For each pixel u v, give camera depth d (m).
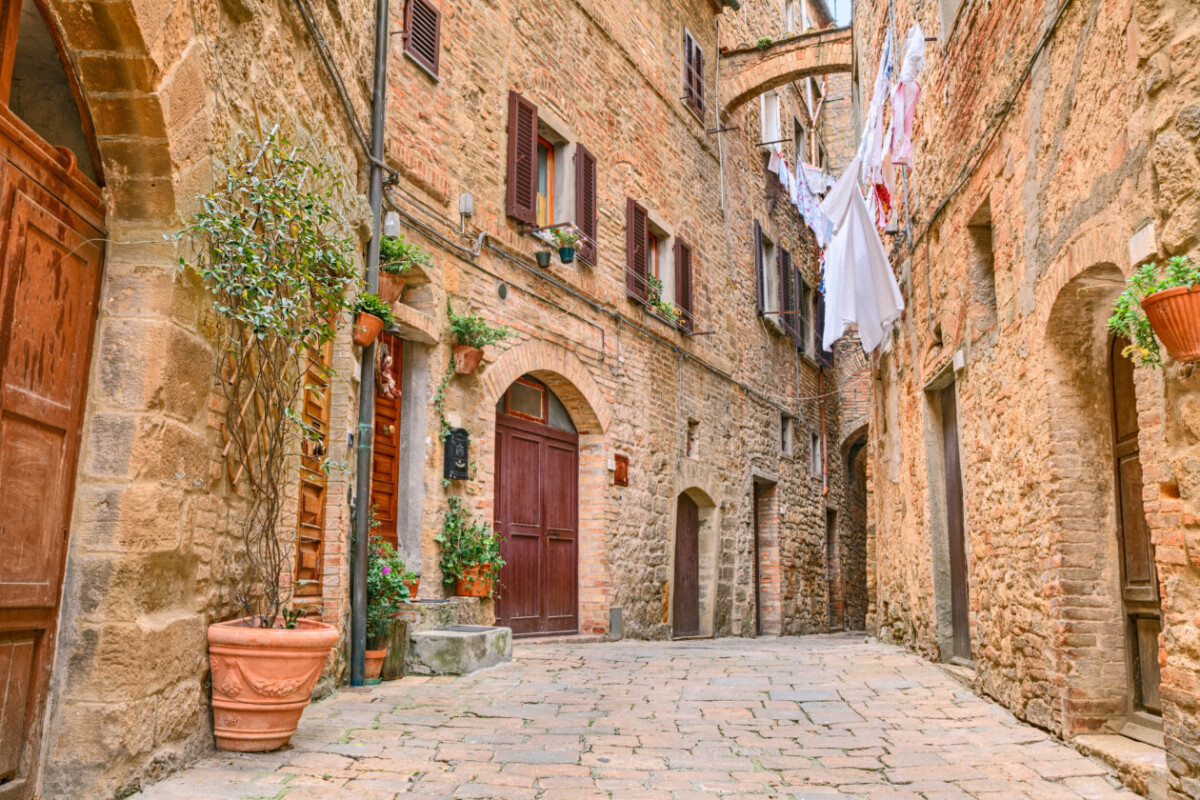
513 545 8.78
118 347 3.32
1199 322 2.96
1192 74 3.23
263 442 4.36
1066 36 4.50
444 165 7.73
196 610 3.71
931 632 7.54
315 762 3.79
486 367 8.12
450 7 8.01
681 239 12.00
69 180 3.14
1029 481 5.10
